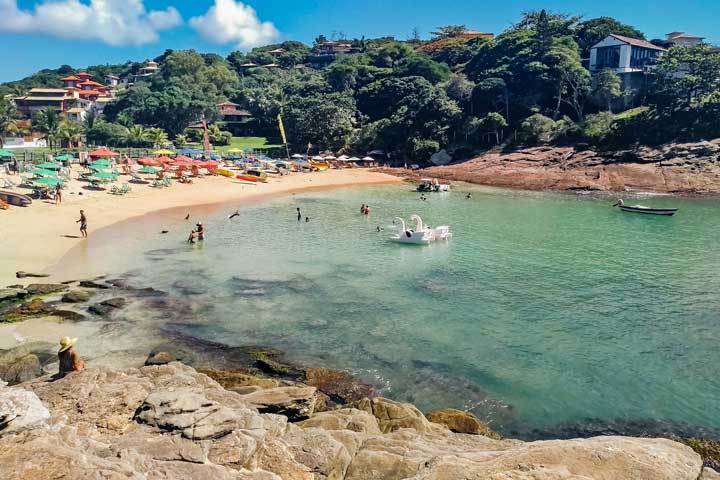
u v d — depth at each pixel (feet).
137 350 65.41
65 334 69.31
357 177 278.67
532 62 320.29
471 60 417.49
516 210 179.83
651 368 62.08
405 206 189.26
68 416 36.24
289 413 46.57
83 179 194.39
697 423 51.16
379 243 126.93
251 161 289.94
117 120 376.27
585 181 233.55
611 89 289.33
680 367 62.28
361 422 44.50
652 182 223.51
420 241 125.70
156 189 199.82
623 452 32.04
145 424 35.55
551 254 116.26
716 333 71.61
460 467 30.68
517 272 101.60
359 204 193.77
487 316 78.38
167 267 102.27
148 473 28.48
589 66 337.31
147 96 402.11
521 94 325.42
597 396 56.24
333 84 431.02
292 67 588.50
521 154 277.44
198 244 122.83
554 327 74.23
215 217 160.45
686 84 253.44
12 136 332.19
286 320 76.38
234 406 42.24
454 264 107.45
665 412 53.16
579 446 32.89
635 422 51.52
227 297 85.71
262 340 69.56
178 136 359.66
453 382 59.11
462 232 141.28
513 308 81.76
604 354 65.77
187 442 32.94
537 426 51.08
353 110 384.27
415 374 60.85
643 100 288.10
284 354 65.57
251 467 32.60
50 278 92.38
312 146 362.94
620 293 88.74
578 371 61.52
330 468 34.24
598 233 139.44
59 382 41.81
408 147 328.70
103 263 103.24
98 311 76.84
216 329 72.84
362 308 81.51
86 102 482.69
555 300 85.40
